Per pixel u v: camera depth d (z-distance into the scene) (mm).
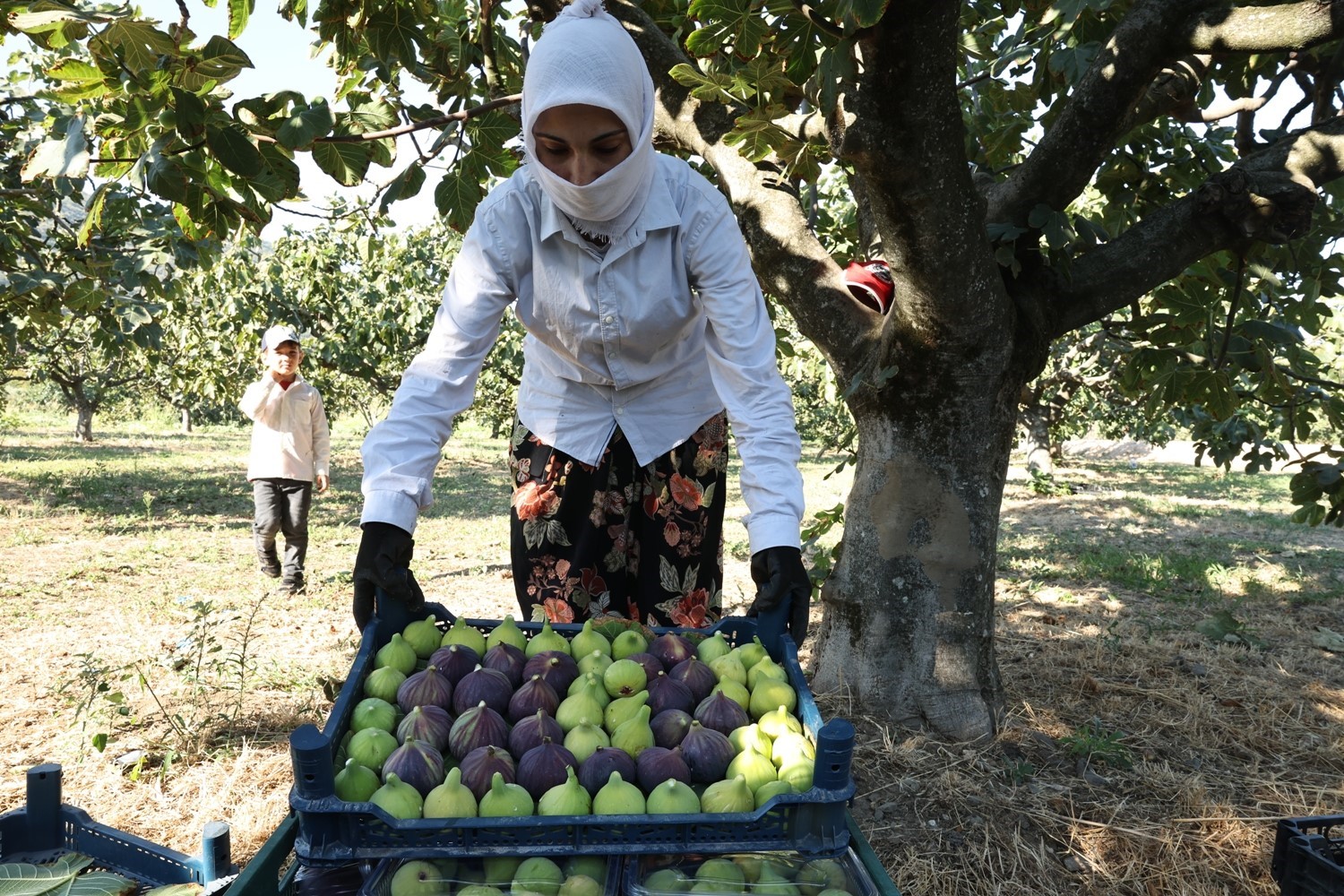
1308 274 4691
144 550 8719
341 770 1479
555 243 2102
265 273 17438
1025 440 33469
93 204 3383
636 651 1917
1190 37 3320
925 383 3688
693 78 3139
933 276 3164
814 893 1360
